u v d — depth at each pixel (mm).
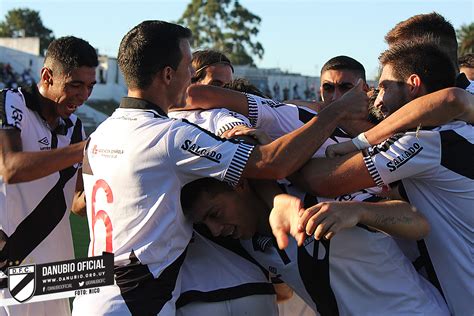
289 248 2703
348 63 4254
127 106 2629
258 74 38188
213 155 2482
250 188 2717
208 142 2498
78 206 3623
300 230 2410
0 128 3156
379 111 2791
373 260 2623
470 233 2654
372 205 2516
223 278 2832
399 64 2674
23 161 2977
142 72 2588
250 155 2490
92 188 2648
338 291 2654
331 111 2553
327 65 4309
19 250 3350
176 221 2562
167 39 2604
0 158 3055
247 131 2656
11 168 3002
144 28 2613
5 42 34719
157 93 2627
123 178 2527
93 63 3309
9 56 34188
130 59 2598
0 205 3305
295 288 2793
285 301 3463
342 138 2906
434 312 2656
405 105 2568
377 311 2648
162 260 2559
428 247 2707
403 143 2527
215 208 2668
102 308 2531
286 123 3088
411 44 2703
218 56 4395
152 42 2584
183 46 2652
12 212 3316
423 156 2535
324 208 2395
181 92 2682
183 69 2654
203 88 3010
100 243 2625
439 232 2660
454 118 2561
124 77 2646
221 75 4344
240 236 2775
